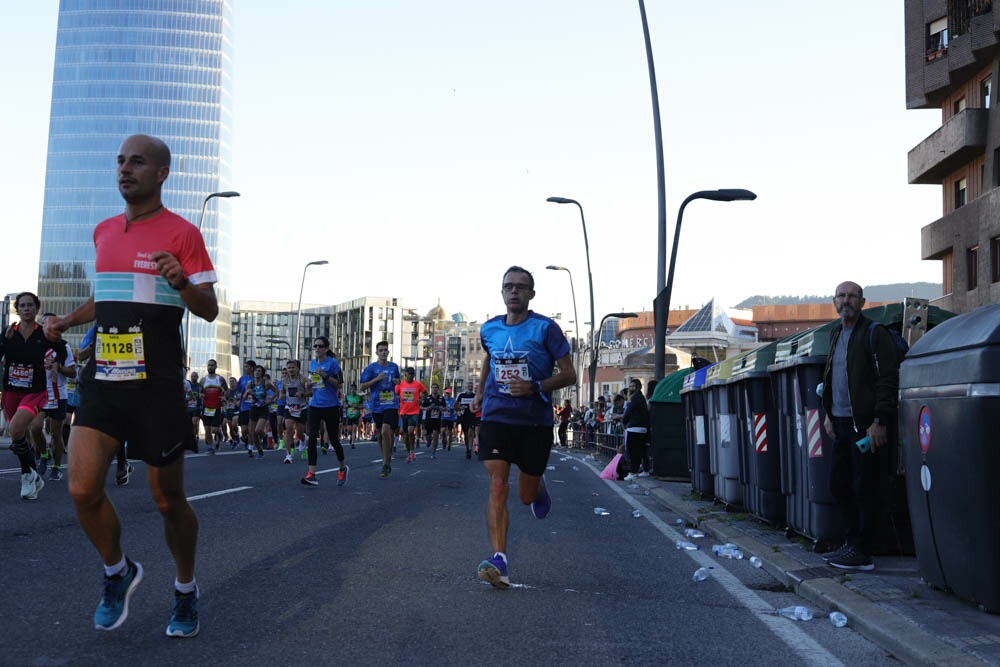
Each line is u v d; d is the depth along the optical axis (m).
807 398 7.97
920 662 4.59
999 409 5.22
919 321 8.01
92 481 4.34
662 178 22.34
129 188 4.47
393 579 6.50
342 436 40.16
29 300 10.06
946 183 35.09
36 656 4.28
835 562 7.14
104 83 134.75
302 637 4.82
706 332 93.75
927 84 34.16
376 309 184.75
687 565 7.75
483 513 10.77
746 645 5.05
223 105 137.25
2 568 6.22
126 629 4.82
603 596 6.26
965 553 5.48
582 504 12.91
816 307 118.31
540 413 6.68
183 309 4.60
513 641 4.93
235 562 6.91
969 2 31.34
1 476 12.97
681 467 17.69
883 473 7.80
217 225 135.25
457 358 160.38
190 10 136.12
